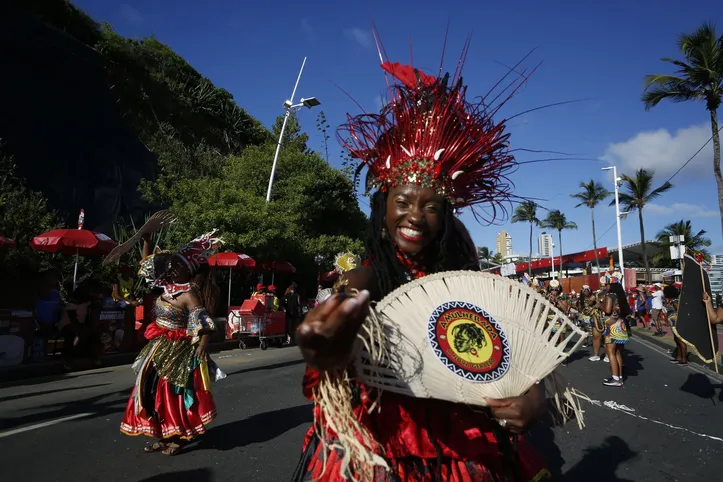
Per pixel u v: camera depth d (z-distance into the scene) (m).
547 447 5.17
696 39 22.08
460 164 1.80
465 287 1.62
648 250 57.34
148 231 5.79
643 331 19.95
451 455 1.51
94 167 18.69
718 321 7.42
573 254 52.41
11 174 15.06
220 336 14.26
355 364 1.44
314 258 20.98
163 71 26.36
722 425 5.96
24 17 17.41
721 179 22.70
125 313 11.32
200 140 26.67
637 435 5.57
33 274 13.90
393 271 1.71
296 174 23.30
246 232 17.09
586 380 9.04
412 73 1.98
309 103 19.39
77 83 19.09
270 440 5.15
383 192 1.79
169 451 4.66
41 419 5.89
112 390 7.65
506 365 1.53
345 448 1.35
